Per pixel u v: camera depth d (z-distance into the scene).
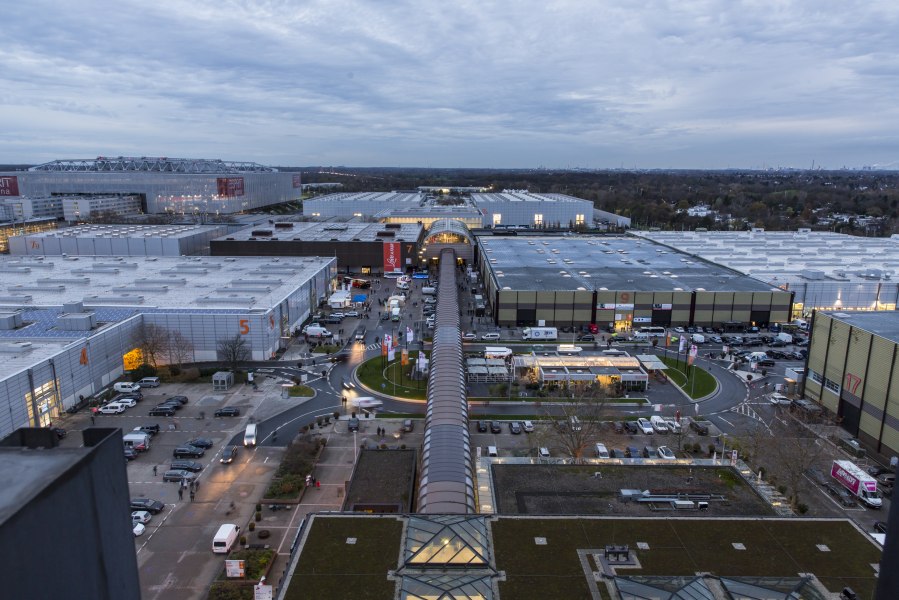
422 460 58.16
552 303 136.38
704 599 35.78
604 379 99.56
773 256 186.25
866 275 150.50
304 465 71.69
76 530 6.91
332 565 39.03
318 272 155.50
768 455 74.38
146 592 52.16
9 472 6.63
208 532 60.66
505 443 80.69
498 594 36.38
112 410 87.88
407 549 40.56
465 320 143.88
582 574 38.38
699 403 94.88
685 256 182.75
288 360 113.06
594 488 53.84
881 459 78.19
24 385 79.44
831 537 42.84
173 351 108.88
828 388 90.12
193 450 76.00
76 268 157.50
